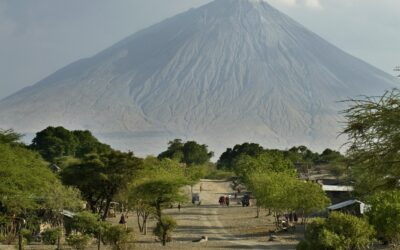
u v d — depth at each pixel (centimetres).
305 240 4666
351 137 2045
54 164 14225
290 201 7856
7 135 7612
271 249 6178
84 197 9131
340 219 4575
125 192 8850
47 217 7125
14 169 5862
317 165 19038
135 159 9006
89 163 8881
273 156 14788
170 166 12950
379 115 1995
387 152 2006
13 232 6675
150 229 8600
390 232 4825
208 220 10169
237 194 16675
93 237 6562
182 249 6181
